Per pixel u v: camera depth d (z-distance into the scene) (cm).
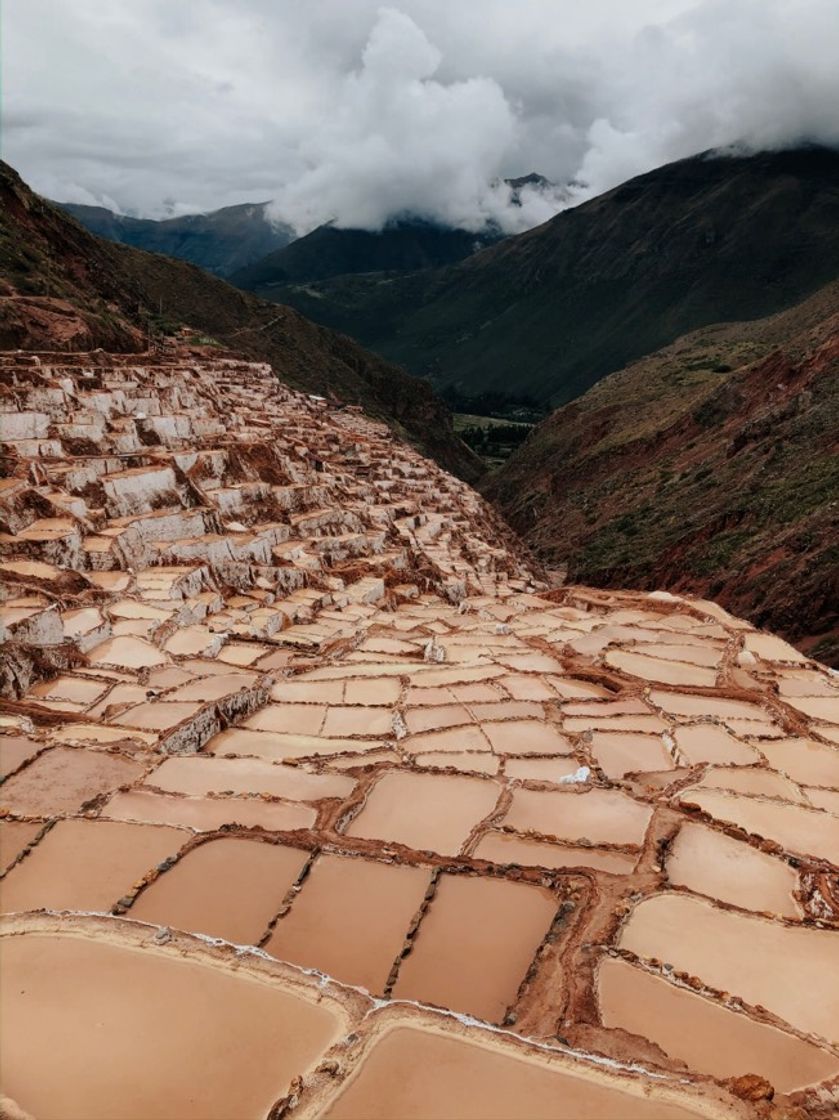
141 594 3588
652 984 1248
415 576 5653
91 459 4572
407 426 18500
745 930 1406
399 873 1538
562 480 13125
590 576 8500
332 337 18738
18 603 2997
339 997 1096
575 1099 948
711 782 2195
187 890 1473
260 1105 935
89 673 2770
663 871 1602
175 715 2420
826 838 1869
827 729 2772
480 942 1362
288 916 1414
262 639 3491
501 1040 1027
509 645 3650
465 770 2088
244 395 10069
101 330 7919
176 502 4725
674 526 8294
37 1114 914
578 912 1426
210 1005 1082
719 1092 970
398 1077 970
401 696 2844
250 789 1919
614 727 2617
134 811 1762
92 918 1249
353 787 1953
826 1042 1148
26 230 9650
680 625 4109
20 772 1939
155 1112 922
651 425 12594
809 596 5619
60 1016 1061
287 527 5378
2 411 4706
